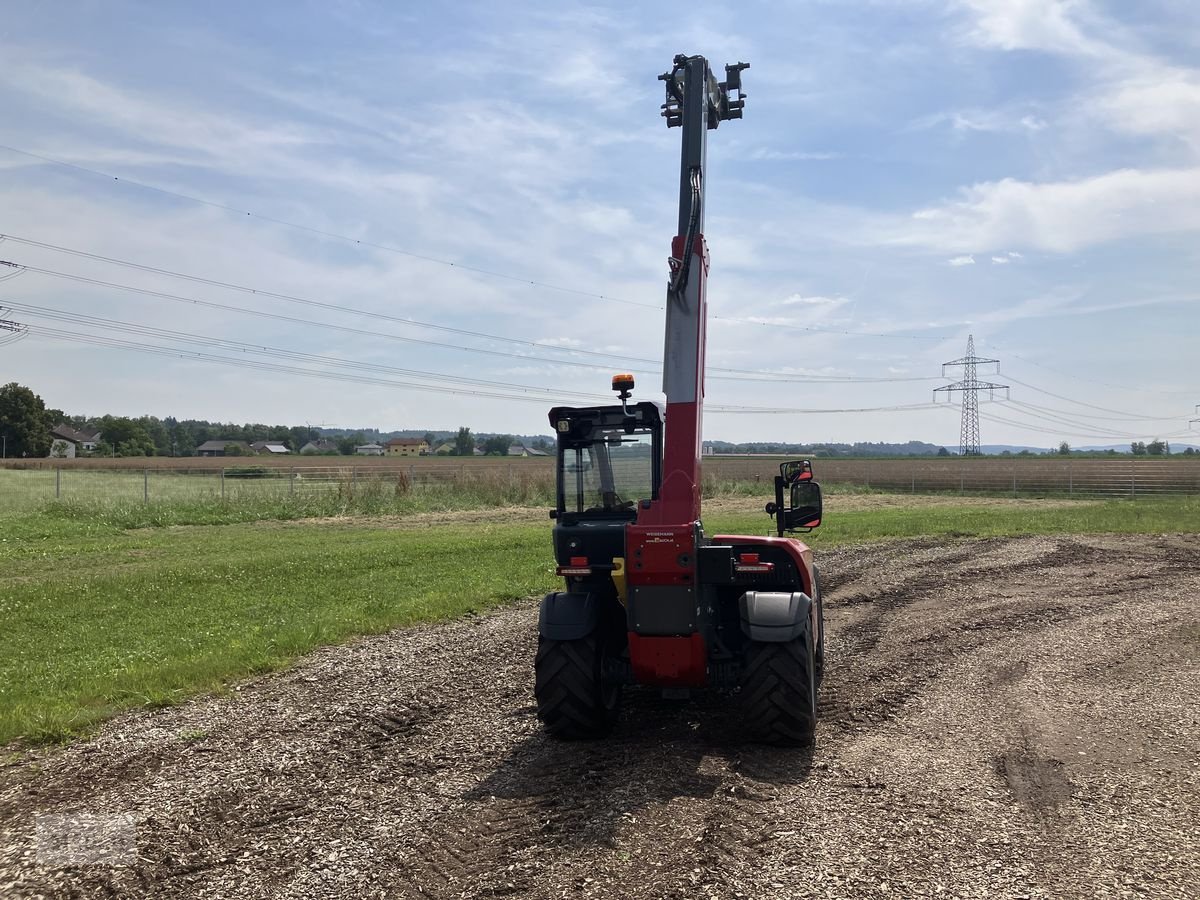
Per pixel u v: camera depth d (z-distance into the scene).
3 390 90.62
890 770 5.36
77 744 6.14
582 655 5.97
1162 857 4.12
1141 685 7.29
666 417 5.87
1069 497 42.66
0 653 9.06
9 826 4.72
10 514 23.72
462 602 11.23
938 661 8.32
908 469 56.56
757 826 4.50
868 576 13.93
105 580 13.61
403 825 4.66
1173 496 41.34
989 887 3.84
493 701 7.12
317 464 65.06
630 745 6.00
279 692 7.39
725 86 7.42
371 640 9.41
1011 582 13.20
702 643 5.60
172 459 77.38
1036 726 6.23
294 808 4.92
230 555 17.03
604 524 6.41
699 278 6.05
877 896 3.77
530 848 4.33
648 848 4.27
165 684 7.53
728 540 6.41
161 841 4.50
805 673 5.69
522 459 72.50
